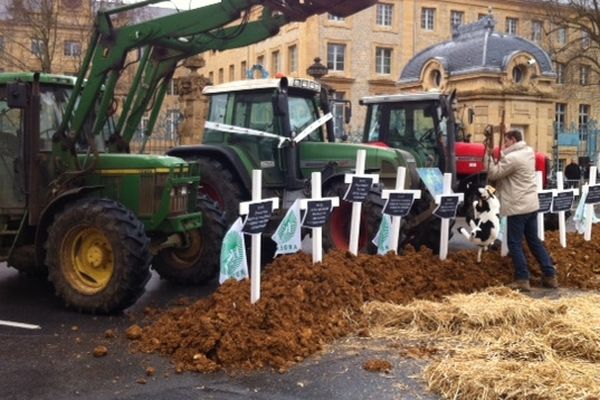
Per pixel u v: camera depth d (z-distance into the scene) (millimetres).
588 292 7949
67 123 7578
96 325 6523
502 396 4570
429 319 6148
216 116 10656
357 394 4738
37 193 7484
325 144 10133
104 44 7625
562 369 4887
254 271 5871
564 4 36094
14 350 5695
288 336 5484
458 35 27688
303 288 6223
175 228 7551
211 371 5129
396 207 7930
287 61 45562
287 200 10078
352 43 44562
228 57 54094
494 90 23750
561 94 43719
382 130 12320
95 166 7461
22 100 7312
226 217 8977
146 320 6738
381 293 6883
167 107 23875
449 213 8227
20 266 7727
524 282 7902
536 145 24609
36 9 26766
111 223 6824
